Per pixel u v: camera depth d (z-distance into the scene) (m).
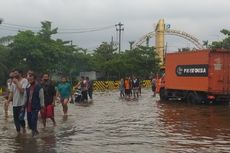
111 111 25.23
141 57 75.88
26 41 53.25
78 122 19.41
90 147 13.03
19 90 15.16
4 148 12.75
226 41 53.00
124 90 41.44
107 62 72.44
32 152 12.16
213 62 29.44
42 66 54.38
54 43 57.41
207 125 18.45
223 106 29.22
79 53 65.56
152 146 13.30
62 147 12.96
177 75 32.81
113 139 14.59
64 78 22.53
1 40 53.84
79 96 33.44
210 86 29.38
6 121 19.38
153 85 41.66
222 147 13.19
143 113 23.98
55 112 24.44
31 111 14.99
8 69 52.81
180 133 16.06
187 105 30.16
